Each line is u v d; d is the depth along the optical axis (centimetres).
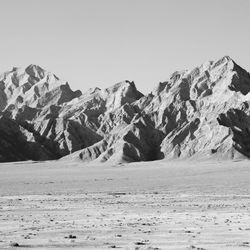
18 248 4353
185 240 4925
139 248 4278
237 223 6575
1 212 9031
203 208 9356
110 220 7300
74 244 4628
